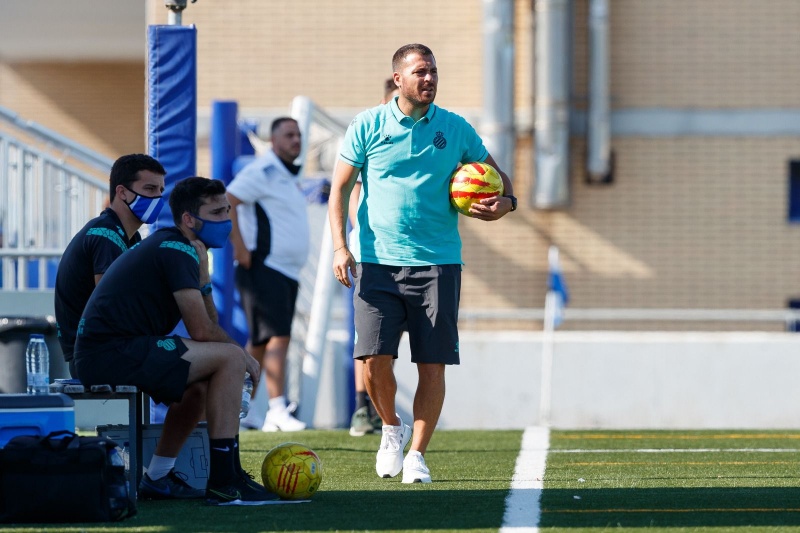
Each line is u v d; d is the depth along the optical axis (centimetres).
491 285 6388
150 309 2003
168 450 2102
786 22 6431
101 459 1777
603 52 6272
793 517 1797
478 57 6450
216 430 1986
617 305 6381
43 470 1758
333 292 4194
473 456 2903
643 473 2480
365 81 6538
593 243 6372
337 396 4181
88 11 7212
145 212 2186
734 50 6438
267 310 3606
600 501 1997
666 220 6406
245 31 6556
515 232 6378
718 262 6400
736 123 6425
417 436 2294
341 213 2292
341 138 4506
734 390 4219
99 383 1975
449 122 2280
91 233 2141
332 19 6544
